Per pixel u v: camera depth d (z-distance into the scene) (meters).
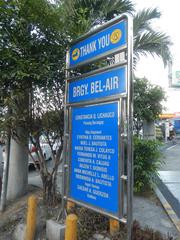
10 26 5.24
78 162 4.77
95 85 4.45
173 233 5.05
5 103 5.30
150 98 16.47
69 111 5.02
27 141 5.84
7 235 5.53
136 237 4.27
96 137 4.39
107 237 4.53
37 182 9.05
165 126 29.91
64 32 5.24
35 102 5.57
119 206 3.91
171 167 12.62
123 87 3.95
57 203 5.90
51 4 5.32
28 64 4.99
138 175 7.38
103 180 4.21
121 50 4.03
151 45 9.52
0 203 6.57
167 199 7.28
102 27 4.34
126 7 8.56
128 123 3.82
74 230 3.97
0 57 5.03
